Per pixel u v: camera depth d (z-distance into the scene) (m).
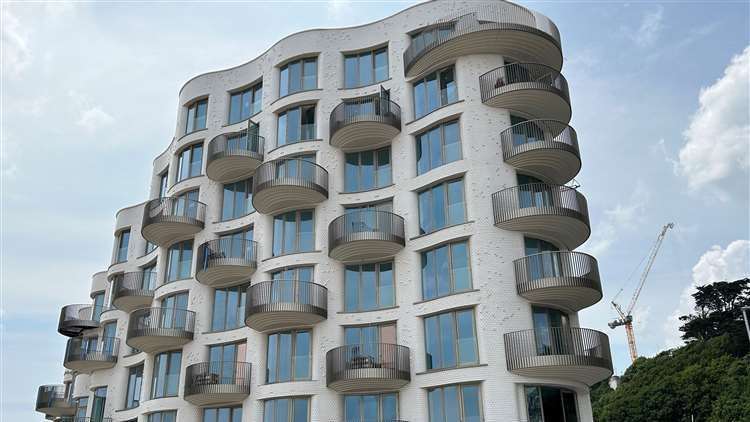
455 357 23.20
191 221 32.22
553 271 23.30
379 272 26.75
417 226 26.31
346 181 29.12
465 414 22.27
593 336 22.95
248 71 34.91
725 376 59.09
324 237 27.83
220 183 33.12
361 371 23.38
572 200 24.58
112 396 36.34
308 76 31.89
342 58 31.56
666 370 67.94
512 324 22.78
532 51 27.70
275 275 28.14
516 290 23.31
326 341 25.88
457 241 24.69
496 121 26.09
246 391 26.56
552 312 24.12
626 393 69.19
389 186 27.75
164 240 33.97
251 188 32.03
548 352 22.34
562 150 24.77
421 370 23.84
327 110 30.44
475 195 24.77
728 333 72.31
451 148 26.48
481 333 22.72
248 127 32.34
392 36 30.73
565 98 26.36
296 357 26.22
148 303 37.34
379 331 25.69
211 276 29.73
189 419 28.30
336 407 24.77
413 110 28.67
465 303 23.39
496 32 26.64
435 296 24.64
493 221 24.33
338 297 26.59
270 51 33.72
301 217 28.81
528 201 24.45
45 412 46.53
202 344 29.61
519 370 21.80
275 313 25.58
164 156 41.38
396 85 29.47
